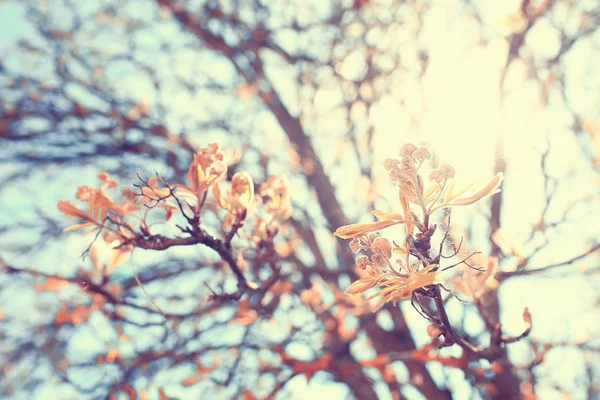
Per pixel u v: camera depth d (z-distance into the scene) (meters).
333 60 5.29
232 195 2.34
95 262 3.23
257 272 4.04
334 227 4.84
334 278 4.29
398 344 4.21
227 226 2.41
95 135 5.46
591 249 3.43
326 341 4.13
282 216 2.72
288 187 2.74
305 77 5.42
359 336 4.20
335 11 5.25
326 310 4.20
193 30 5.58
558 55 4.79
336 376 4.17
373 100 5.11
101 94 5.57
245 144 5.45
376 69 5.13
